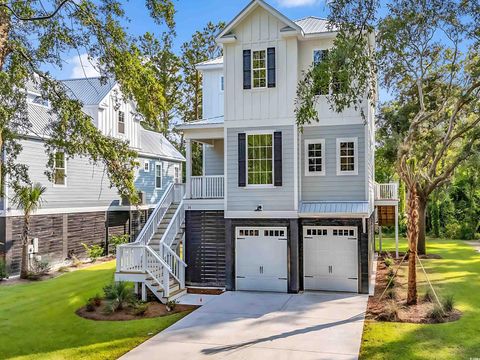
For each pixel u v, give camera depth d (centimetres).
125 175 1249
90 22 1130
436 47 1527
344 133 1552
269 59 1565
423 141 2108
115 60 1159
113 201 2644
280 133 1554
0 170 1188
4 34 1046
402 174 1353
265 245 1580
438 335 1038
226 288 1605
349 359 913
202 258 1683
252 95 1584
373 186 2058
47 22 1137
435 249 2655
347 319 1199
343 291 1537
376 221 2406
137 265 1455
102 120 2556
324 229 1555
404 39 1295
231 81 1605
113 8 1145
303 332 1093
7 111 1175
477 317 1173
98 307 1362
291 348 983
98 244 2506
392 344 989
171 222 1631
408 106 2247
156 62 3116
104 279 1834
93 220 2472
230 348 991
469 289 1522
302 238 1571
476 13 1216
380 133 2502
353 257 1530
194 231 1694
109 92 2606
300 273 1572
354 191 1545
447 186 2989
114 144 1260
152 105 1192
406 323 1143
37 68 1210
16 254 1966
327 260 1553
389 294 1461
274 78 1562
